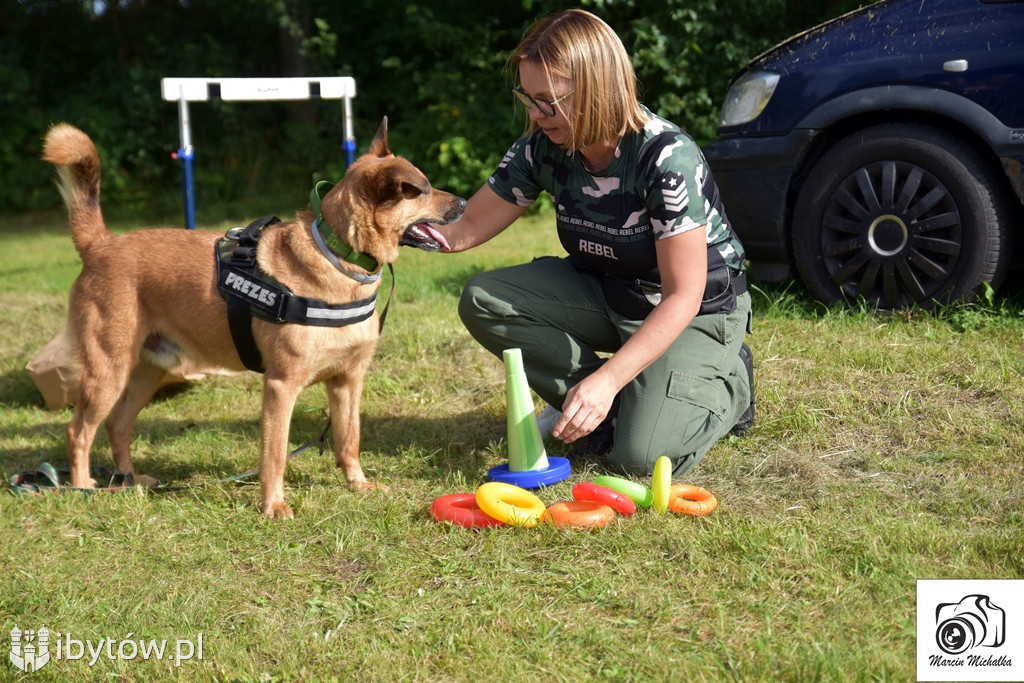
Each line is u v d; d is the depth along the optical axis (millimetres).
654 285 3340
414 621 2447
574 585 2582
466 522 2939
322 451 3537
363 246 3031
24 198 12391
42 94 13305
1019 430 3449
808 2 10523
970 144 4527
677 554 2717
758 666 2191
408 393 4465
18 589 2662
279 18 12344
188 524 3068
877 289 4906
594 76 2893
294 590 2646
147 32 13523
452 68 11664
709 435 3322
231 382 4738
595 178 3168
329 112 12844
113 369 3314
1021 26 4383
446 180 10562
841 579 2533
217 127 13234
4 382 4914
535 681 2178
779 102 4926
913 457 3361
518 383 3273
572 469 3518
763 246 5109
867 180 4738
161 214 11680
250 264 3090
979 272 4539
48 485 3391
